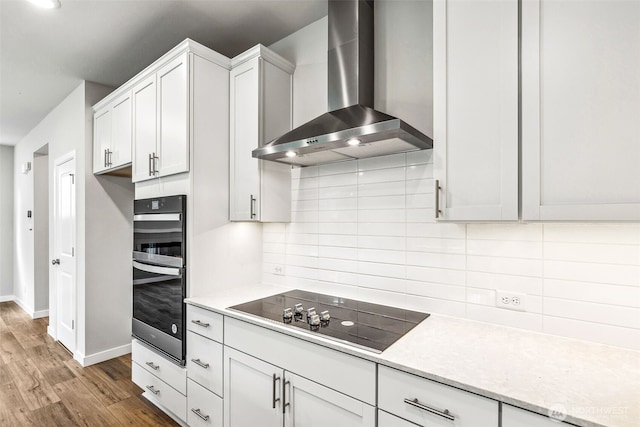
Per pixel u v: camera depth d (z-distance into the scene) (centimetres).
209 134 211
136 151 244
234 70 221
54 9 204
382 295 186
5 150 552
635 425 81
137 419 219
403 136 141
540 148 114
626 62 101
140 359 239
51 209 382
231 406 172
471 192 128
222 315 177
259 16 215
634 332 122
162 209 215
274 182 215
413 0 178
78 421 217
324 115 177
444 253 166
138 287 242
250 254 237
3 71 287
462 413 102
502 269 150
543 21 114
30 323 427
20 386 262
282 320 157
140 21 218
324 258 211
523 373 106
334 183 207
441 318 162
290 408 147
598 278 129
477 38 128
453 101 132
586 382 100
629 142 100
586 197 106
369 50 186
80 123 312
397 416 115
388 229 184
